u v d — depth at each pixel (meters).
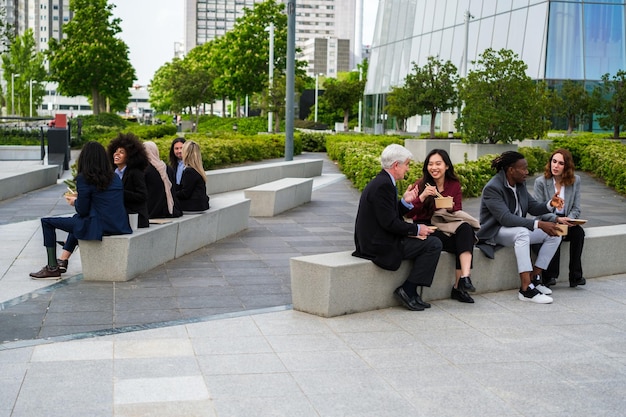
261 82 60.75
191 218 10.05
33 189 18.03
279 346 6.07
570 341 6.42
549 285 8.56
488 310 7.44
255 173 19.34
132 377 5.25
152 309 7.14
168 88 72.56
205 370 5.44
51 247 8.30
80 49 62.94
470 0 40.31
